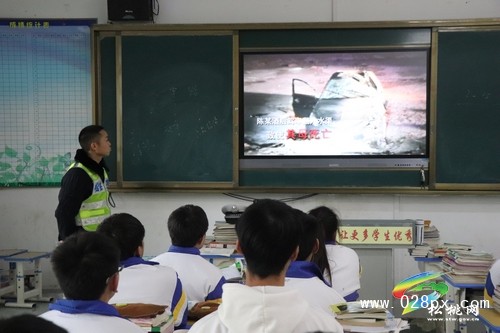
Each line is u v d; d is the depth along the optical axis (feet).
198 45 15.58
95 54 15.67
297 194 15.87
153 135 15.78
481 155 15.19
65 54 16.19
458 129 15.20
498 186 15.15
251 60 15.55
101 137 12.32
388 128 15.37
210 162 15.74
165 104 15.72
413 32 15.17
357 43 15.30
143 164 15.81
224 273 9.39
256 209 4.42
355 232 12.10
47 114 16.28
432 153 15.21
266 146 15.66
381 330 5.98
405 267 15.85
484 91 15.11
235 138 15.61
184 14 16.05
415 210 15.64
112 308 4.78
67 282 4.66
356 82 15.39
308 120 15.52
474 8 15.44
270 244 4.27
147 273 6.61
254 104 15.62
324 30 15.38
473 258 9.96
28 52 16.22
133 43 15.65
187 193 16.11
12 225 16.48
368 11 15.64
